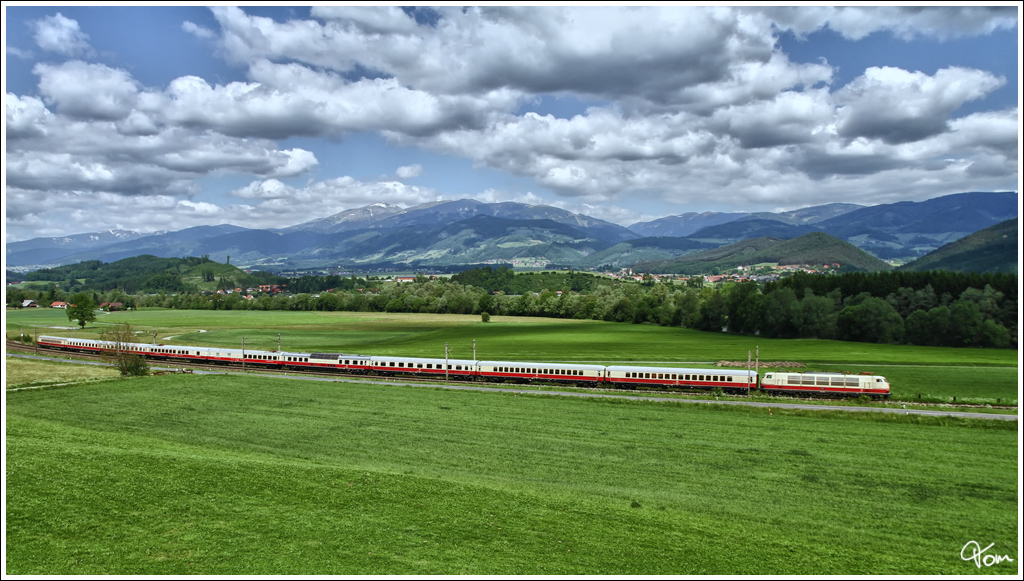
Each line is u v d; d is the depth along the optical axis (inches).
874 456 2201.0
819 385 3144.7
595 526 1568.7
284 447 2283.5
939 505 1772.9
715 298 7022.6
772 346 5521.7
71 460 1815.9
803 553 1455.5
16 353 4845.0
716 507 1736.0
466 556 1382.9
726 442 2368.4
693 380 3329.2
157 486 1669.5
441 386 3474.4
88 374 3863.2
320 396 3186.5
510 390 3363.7
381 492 1722.4
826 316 6097.4
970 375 3850.9
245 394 3223.4
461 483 1835.6
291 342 6176.2
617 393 3265.3
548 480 1950.1
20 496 1536.7
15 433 2149.4
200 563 1296.8
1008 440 2391.7
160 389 3321.9
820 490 1882.4
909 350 5167.3
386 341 6254.9
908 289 6333.7
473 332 7032.5
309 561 1326.3
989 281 6053.2
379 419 2709.2
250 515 1535.4
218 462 1895.9
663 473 2030.0
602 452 2251.5
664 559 1406.3
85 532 1398.9
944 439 2399.1
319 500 1648.6
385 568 1312.7
